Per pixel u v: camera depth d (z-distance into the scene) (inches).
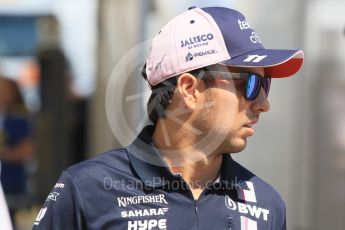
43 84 849.5
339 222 520.1
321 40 534.3
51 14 895.1
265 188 295.3
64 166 839.1
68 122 852.6
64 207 280.1
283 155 546.3
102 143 740.7
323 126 534.6
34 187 847.1
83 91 999.6
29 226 802.8
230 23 282.7
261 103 284.0
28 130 821.9
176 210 276.7
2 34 1031.6
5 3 1031.0
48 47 871.1
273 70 289.7
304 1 539.5
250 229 282.5
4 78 819.4
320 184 534.0
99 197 278.7
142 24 647.8
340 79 523.5
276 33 551.8
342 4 519.8
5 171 801.6
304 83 539.2
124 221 274.7
